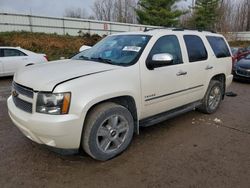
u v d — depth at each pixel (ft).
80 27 84.28
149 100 11.51
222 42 17.53
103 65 10.62
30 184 8.71
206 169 9.86
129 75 10.44
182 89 13.34
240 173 9.62
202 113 17.08
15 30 70.74
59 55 62.49
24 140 12.07
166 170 9.74
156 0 114.32
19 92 9.71
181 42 13.48
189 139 12.71
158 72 11.64
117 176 9.27
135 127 11.46
